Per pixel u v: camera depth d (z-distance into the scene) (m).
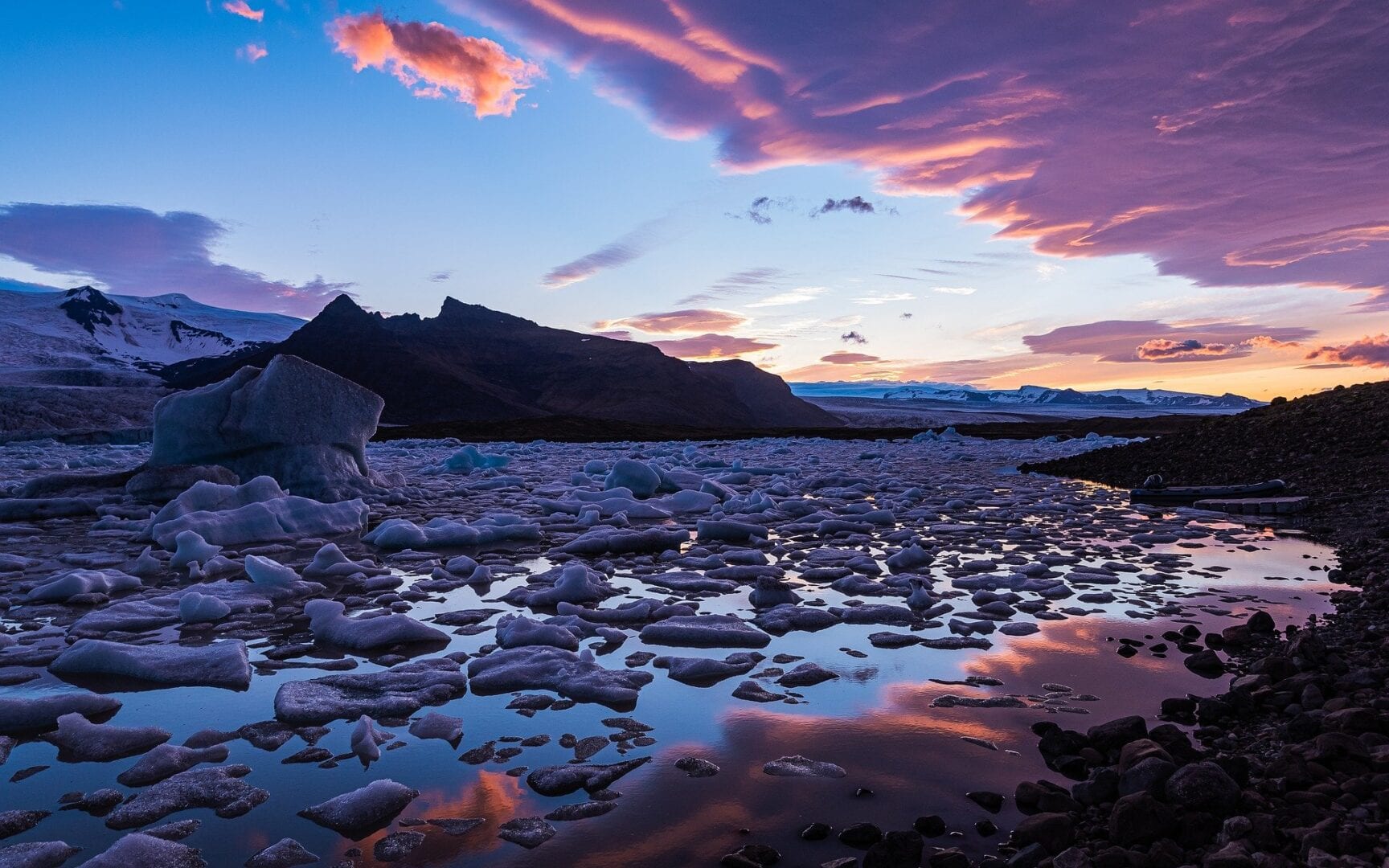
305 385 10.80
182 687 3.71
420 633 4.45
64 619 4.95
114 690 3.67
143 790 2.68
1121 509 10.50
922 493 11.59
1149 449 16.31
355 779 2.77
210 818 2.50
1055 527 8.84
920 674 3.83
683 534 7.54
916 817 2.48
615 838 2.35
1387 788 2.39
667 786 2.68
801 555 7.22
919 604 5.10
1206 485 12.25
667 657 4.09
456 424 44.16
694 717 3.32
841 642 4.41
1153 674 3.80
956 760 2.88
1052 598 5.38
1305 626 4.54
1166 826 2.24
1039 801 2.51
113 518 8.75
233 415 10.38
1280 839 2.20
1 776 2.81
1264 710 3.23
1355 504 9.23
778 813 2.50
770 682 3.75
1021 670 3.88
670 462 18.42
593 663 3.89
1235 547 7.33
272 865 2.22
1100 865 2.10
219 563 6.40
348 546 7.77
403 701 3.43
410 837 2.36
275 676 3.87
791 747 3.00
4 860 2.21
